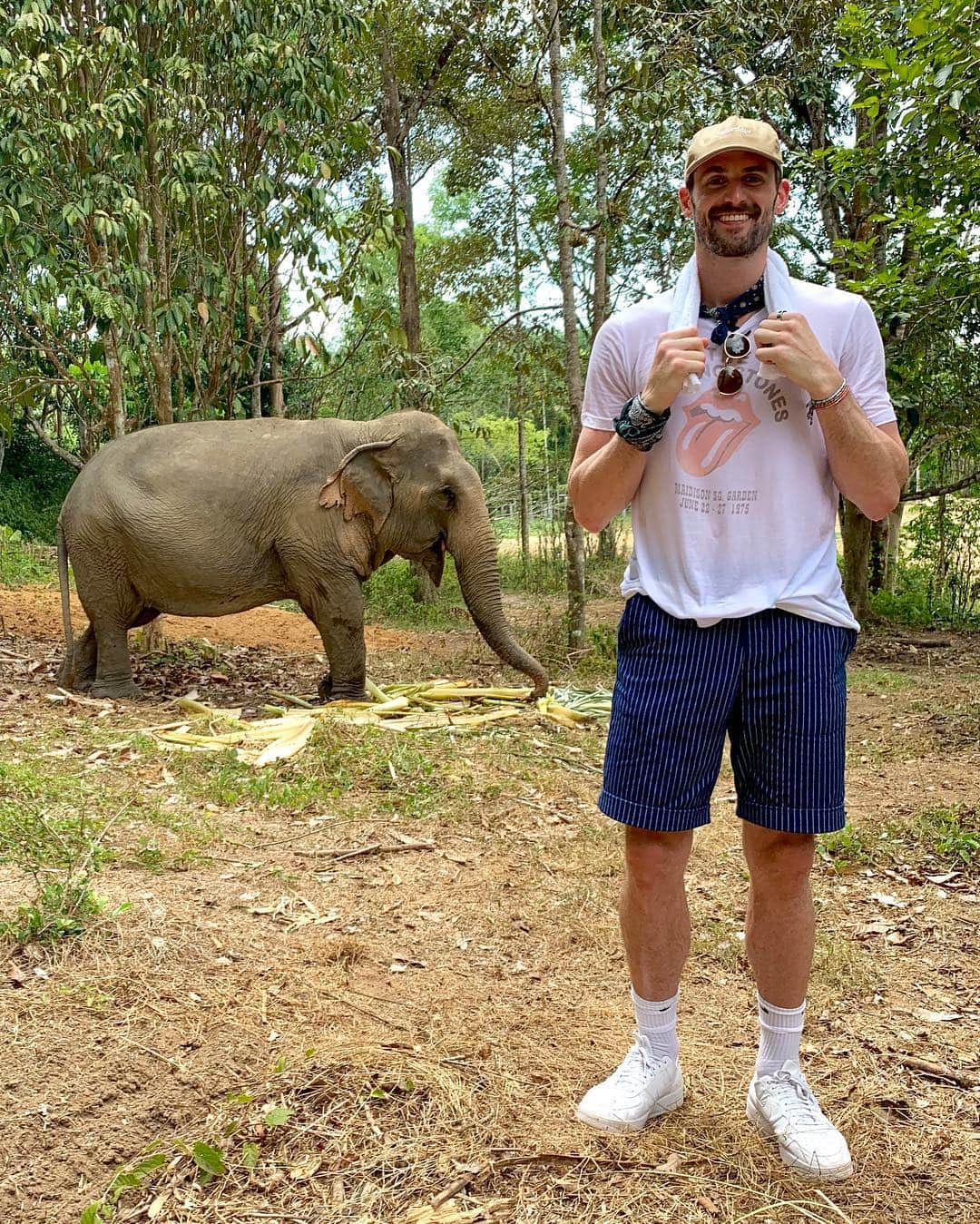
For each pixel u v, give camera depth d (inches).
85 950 125.0
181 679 331.0
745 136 83.8
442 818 191.8
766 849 93.8
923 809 208.1
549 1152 94.2
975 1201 90.9
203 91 319.6
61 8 309.0
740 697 91.4
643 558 93.4
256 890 152.3
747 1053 114.7
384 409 659.4
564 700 289.1
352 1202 87.7
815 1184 91.9
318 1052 108.7
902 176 311.3
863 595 522.3
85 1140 93.6
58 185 297.7
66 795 181.6
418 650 408.5
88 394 343.0
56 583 542.0
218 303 338.6
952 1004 130.2
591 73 450.3
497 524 995.3
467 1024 117.9
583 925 147.9
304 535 281.4
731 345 87.2
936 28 215.6
